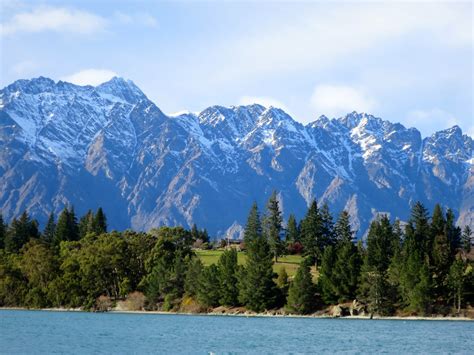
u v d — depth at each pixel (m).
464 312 191.50
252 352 114.12
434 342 129.38
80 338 132.00
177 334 142.00
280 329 155.25
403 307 196.75
